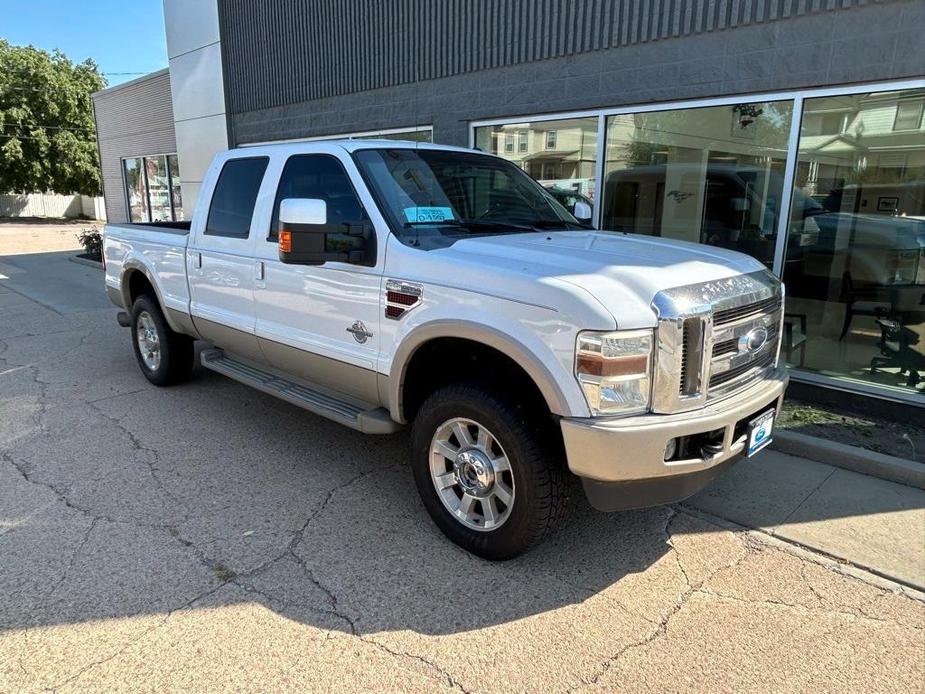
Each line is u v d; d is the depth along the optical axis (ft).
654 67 19.51
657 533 11.41
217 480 13.15
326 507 12.10
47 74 125.49
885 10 15.21
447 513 10.82
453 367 11.24
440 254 10.53
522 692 7.79
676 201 20.22
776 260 18.37
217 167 15.62
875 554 10.78
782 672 8.18
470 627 8.92
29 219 133.90
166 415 16.83
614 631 8.89
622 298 8.82
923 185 15.81
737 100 18.10
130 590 9.55
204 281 15.75
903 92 15.61
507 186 14.33
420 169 12.88
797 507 12.29
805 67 16.63
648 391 8.91
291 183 13.42
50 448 14.66
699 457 9.22
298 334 13.12
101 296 36.24
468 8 24.44
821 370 18.25
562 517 9.92
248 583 9.77
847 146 16.71
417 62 26.96
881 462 13.41
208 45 40.29
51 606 9.16
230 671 8.04
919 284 16.25
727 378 9.87
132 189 59.98
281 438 15.37
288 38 33.78
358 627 8.89
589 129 21.71
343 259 11.20
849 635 8.88
